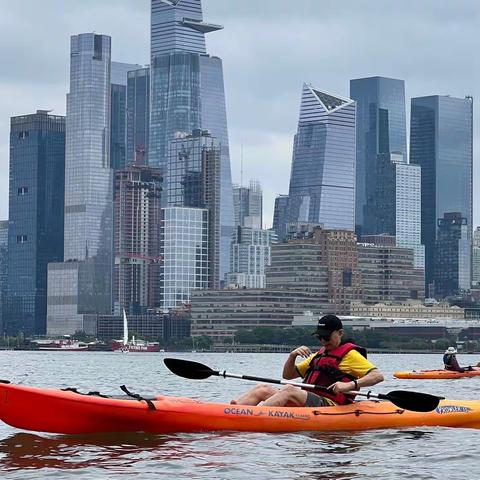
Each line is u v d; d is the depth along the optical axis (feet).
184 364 99.45
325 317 97.35
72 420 88.38
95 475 78.18
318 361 97.66
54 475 78.07
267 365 575.79
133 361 651.25
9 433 94.73
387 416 98.43
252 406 94.43
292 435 93.91
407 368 494.18
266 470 80.64
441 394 194.18
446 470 81.30
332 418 96.17
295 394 96.12
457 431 98.37
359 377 96.43
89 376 313.94
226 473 79.41
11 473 78.69
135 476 78.07
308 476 78.69
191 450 86.79
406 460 84.74
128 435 91.04
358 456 86.17
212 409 93.09
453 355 285.43
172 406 92.02
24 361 643.04
